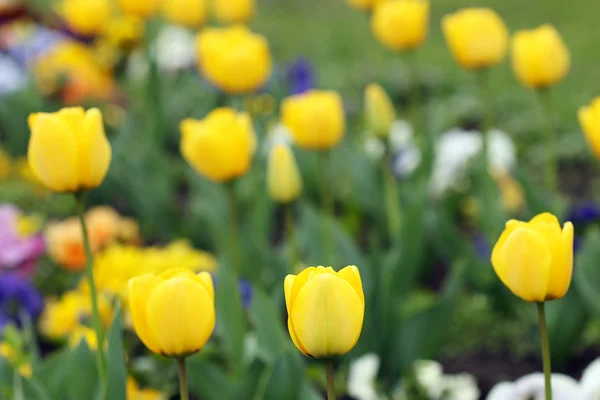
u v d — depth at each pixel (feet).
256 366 11.32
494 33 16.49
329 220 15.80
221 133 12.41
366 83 36.52
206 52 16.20
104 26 31.81
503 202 21.16
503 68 40.16
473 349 17.06
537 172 27.91
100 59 31.12
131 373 12.90
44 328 16.31
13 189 26.14
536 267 7.64
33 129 8.78
